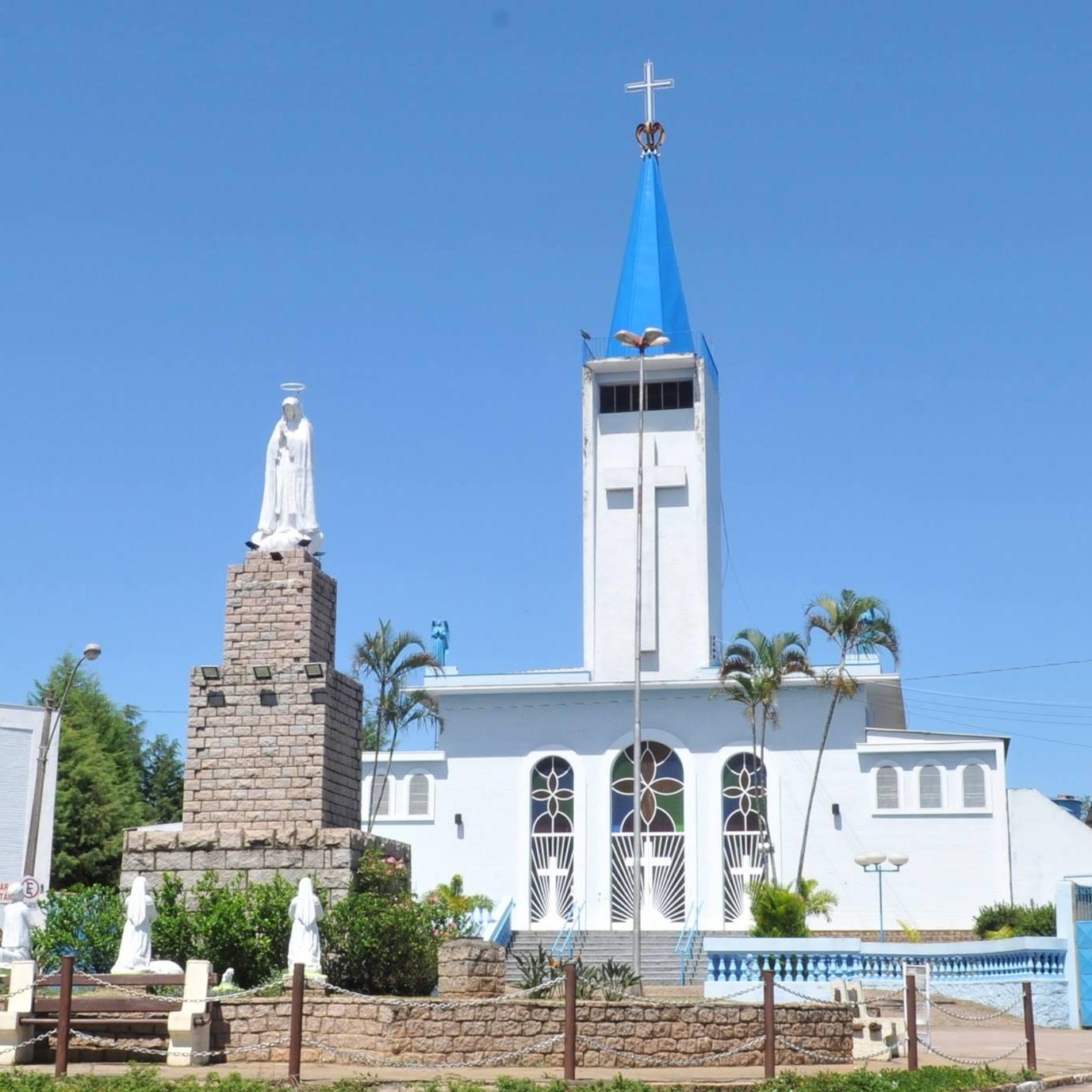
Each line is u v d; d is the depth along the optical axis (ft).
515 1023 70.18
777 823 169.07
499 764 177.47
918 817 166.09
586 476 187.83
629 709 175.83
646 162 199.11
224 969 86.89
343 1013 70.08
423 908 92.73
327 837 93.20
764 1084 62.28
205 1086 57.36
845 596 164.76
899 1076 66.95
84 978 70.49
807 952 111.65
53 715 129.39
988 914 157.07
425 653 173.99
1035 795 167.84
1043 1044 96.48
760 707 172.65
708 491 187.11
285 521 102.89
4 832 155.33
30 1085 56.44
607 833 172.96
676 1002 73.61
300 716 97.25
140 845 94.32
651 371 189.57
